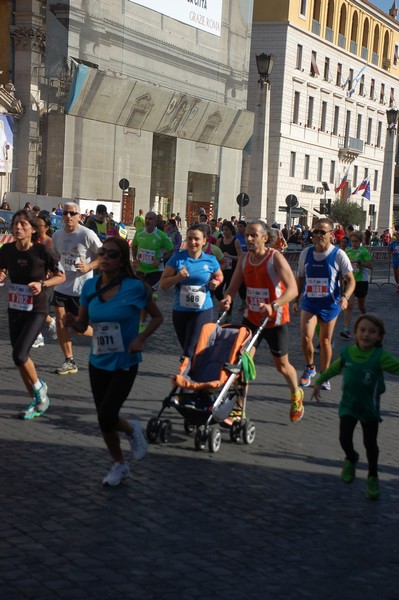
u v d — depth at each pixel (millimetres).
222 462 7242
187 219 52688
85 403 9109
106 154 42500
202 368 8008
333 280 10117
